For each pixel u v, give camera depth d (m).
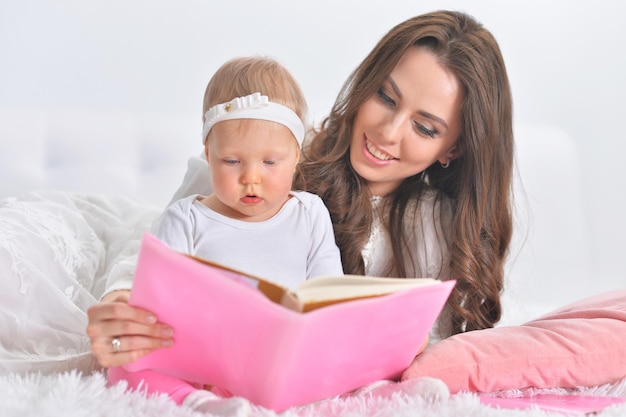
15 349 1.66
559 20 3.47
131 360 1.34
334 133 2.10
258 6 3.25
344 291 1.32
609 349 1.65
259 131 1.56
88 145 2.99
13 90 3.12
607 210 3.44
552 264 3.30
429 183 2.18
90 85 3.15
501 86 2.03
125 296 1.54
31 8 3.11
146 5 3.16
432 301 1.42
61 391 1.29
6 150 2.91
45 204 2.07
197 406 1.30
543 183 3.36
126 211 2.33
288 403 1.36
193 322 1.29
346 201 2.03
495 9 3.45
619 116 3.48
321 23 3.31
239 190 1.58
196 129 3.12
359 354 1.39
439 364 1.56
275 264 1.67
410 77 1.91
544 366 1.60
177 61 3.19
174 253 1.23
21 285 1.71
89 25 3.13
